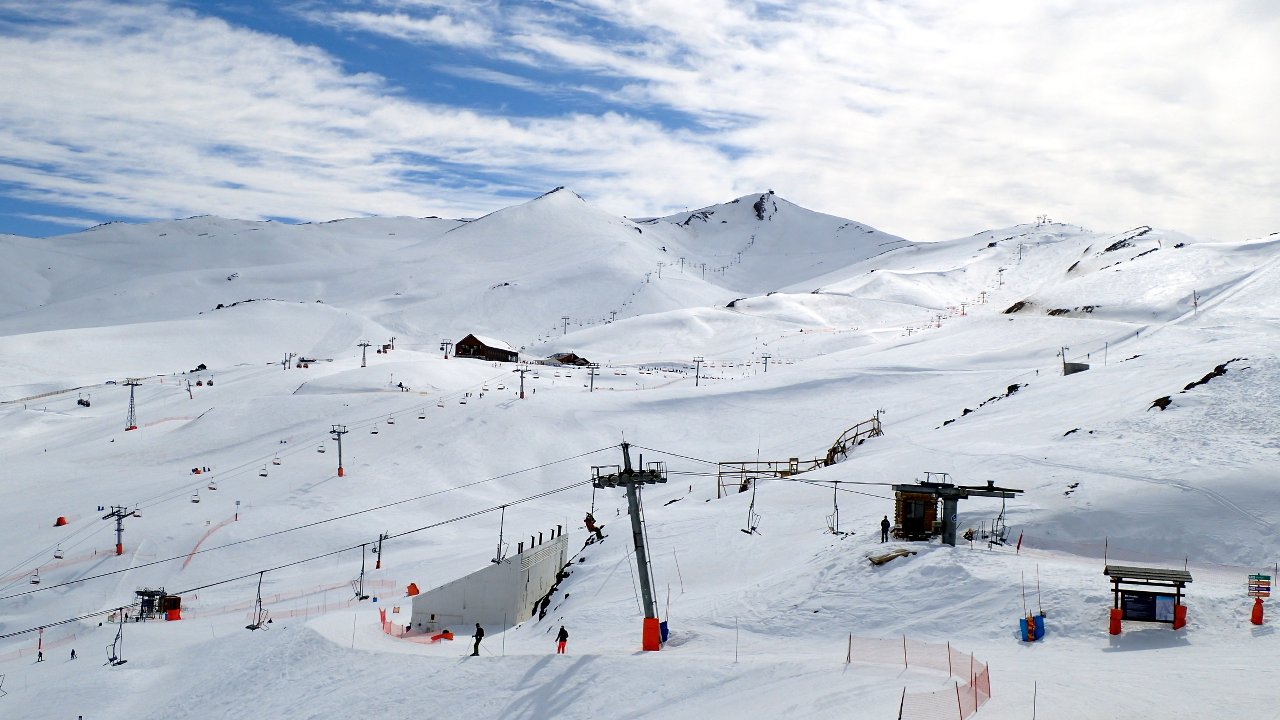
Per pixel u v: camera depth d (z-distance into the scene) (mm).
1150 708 24141
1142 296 155875
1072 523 46125
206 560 79062
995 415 78250
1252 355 70562
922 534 44469
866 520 52062
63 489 98312
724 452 108812
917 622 36312
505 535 81812
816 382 132125
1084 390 78062
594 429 116750
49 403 152625
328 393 138250
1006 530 46250
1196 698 24656
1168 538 43812
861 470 65250
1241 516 44281
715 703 30703
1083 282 176500
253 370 175875
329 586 69875
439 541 82250
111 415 136375
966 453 61938
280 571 76938
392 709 37906
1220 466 49219
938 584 38688
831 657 33188
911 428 90500
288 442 111688
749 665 33469
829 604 39594
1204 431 54625
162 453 112375
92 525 86000
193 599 70938
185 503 91750
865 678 29594
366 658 44938
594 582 51938
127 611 68125
